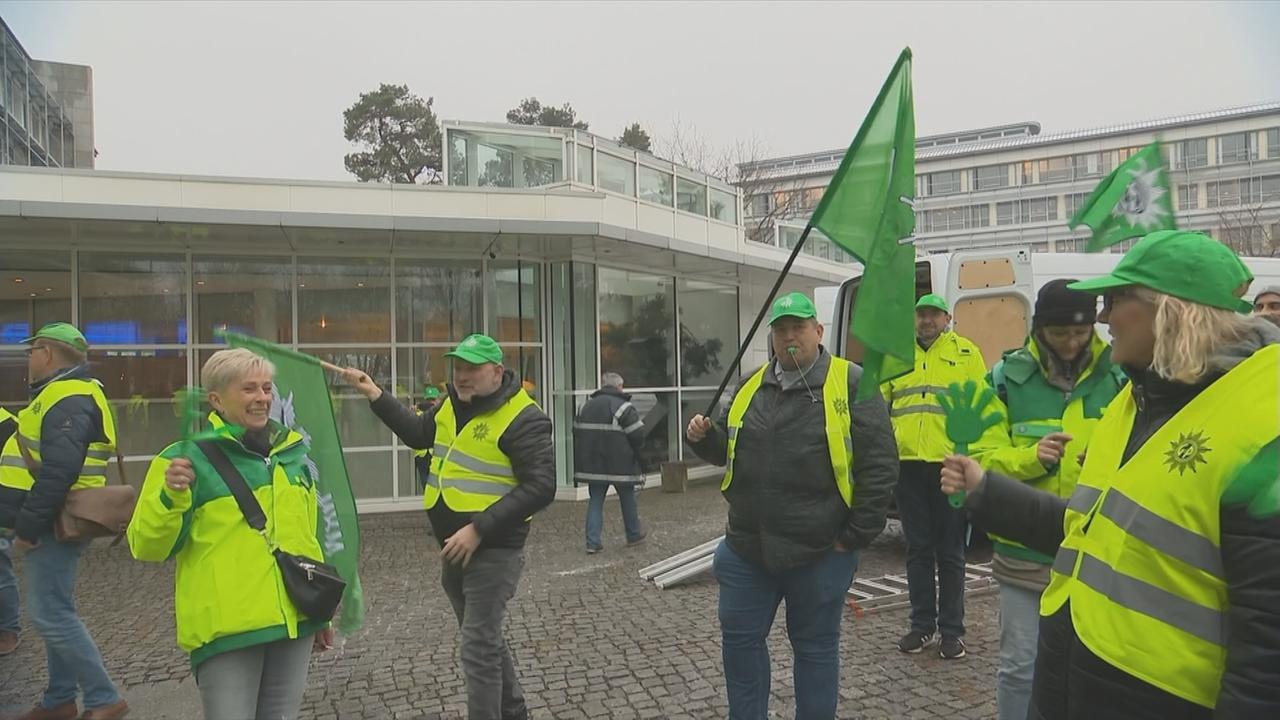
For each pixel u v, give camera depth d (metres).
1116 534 1.71
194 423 2.64
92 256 9.91
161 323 10.16
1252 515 1.48
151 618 5.95
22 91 35.53
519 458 3.39
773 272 14.25
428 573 7.20
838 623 3.15
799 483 3.02
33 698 4.47
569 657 4.85
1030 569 2.89
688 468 13.04
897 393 4.97
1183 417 1.64
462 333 11.20
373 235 9.91
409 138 39.97
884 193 2.67
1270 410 1.51
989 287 6.81
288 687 2.73
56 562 3.92
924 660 4.63
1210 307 1.63
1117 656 1.67
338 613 3.41
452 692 4.39
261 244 10.34
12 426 4.68
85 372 4.11
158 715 4.23
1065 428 2.96
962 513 4.73
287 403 3.21
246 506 2.62
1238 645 1.48
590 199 11.21
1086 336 2.98
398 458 10.80
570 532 8.90
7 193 9.49
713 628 5.34
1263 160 50.84
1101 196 2.78
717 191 15.55
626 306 12.37
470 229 9.54
